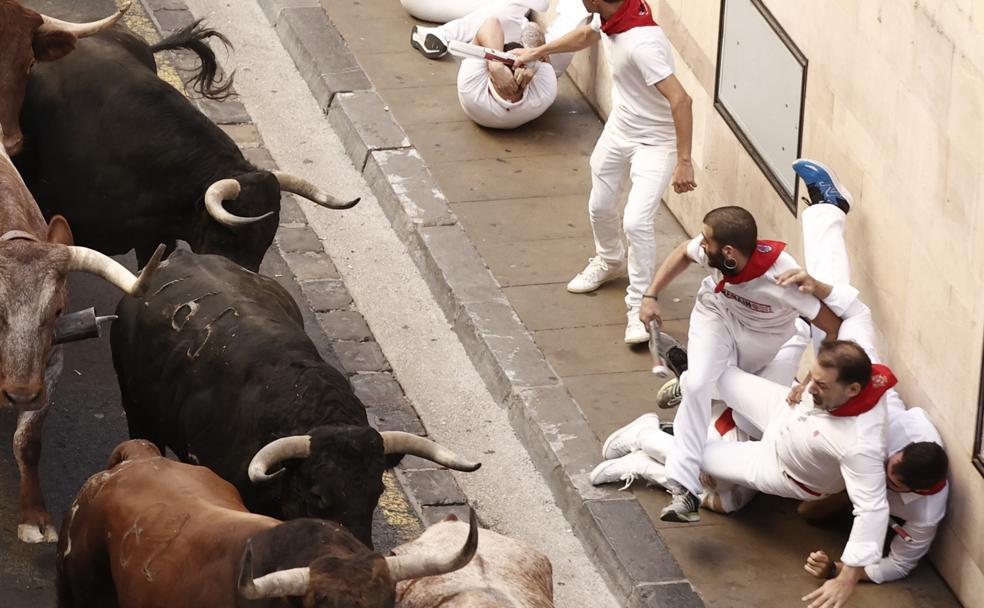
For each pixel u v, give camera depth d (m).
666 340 25.75
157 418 22.83
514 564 18.28
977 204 22.11
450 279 30.09
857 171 25.33
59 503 24.55
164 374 22.52
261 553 16.70
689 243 25.16
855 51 25.06
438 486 25.72
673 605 23.09
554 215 32.09
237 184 25.56
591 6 28.03
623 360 28.20
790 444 23.38
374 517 24.84
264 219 25.88
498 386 27.88
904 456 22.81
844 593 22.72
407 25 38.19
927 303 23.64
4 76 25.42
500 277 30.20
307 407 20.66
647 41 27.48
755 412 24.55
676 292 29.89
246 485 20.94
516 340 28.58
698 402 24.45
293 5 38.75
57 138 26.84
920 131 23.42
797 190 27.08
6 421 26.02
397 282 30.83
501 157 33.78
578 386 27.52
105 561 19.05
